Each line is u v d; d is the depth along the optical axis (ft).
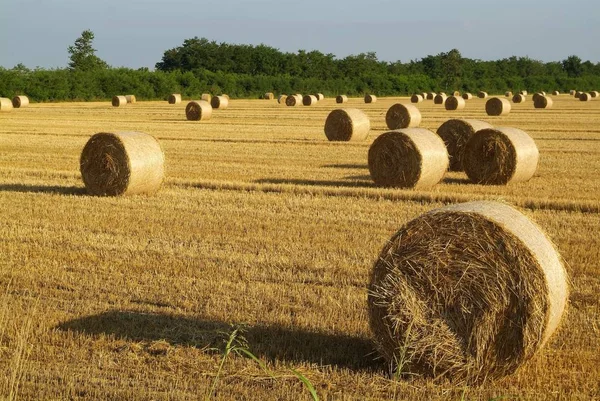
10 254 50.31
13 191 74.59
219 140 131.95
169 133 146.51
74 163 98.58
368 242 54.65
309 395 29.45
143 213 64.44
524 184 82.89
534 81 493.36
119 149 72.02
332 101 323.37
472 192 77.00
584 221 62.64
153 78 361.71
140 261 49.14
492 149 82.48
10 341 34.71
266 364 32.53
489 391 30.40
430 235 32.48
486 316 31.22
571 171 93.76
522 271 30.99
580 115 206.18
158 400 29.04
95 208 66.44
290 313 39.17
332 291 43.06
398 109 158.81
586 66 629.92
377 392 30.12
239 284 44.16
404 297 32.07
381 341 32.68
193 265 48.21
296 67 475.72
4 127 160.04
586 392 29.96
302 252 51.57
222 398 29.27
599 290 43.60
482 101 318.65
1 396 29.01
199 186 79.77
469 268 31.55
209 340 35.32
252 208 66.90
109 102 318.04
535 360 33.12
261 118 196.54
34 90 315.78
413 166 78.28
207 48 475.72
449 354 31.45
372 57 540.93
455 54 504.84
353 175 88.58
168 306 40.40
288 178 85.76
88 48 470.80
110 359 32.99
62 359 32.96
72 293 42.34
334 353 33.81
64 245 53.16
